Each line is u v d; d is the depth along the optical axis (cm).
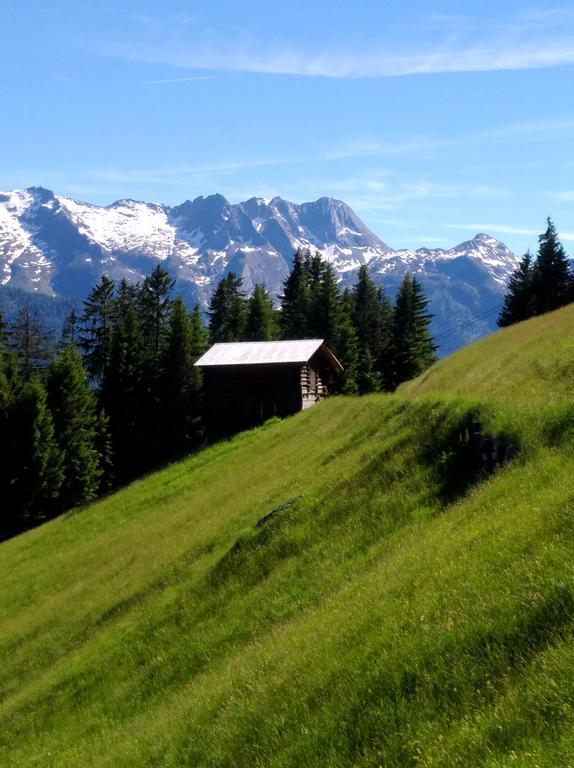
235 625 1797
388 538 1747
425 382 4053
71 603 2945
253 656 1460
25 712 2034
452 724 808
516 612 911
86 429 7531
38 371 8894
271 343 6775
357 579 1578
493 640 895
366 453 2325
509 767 682
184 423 8225
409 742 815
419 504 1833
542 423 1672
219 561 2248
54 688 2075
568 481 1298
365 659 1038
